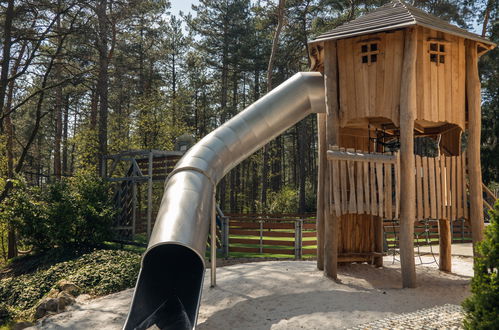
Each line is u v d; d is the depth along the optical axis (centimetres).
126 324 583
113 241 1623
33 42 1912
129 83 2852
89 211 1565
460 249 1505
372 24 913
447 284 909
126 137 2520
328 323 613
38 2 1838
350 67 943
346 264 1112
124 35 3200
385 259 1298
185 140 1752
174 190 739
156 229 659
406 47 870
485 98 3164
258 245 1619
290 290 805
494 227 427
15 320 928
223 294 801
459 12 2730
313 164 5409
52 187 1584
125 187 1827
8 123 2002
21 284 1190
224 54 3988
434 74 900
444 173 917
